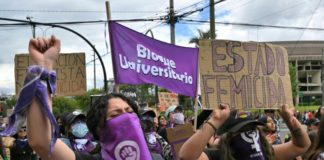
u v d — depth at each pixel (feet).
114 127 8.07
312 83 349.41
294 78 213.87
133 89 41.93
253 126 11.64
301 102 305.12
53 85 7.27
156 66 22.27
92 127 8.29
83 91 36.68
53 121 7.11
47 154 7.25
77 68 36.78
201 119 15.17
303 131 12.63
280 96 18.95
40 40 7.36
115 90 21.45
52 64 7.35
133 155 8.03
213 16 55.72
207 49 18.01
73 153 7.95
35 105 7.05
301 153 12.65
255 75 18.45
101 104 8.24
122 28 21.75
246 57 18.40
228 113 10.39
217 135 11.84
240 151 11.57
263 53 18.71
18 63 34.63
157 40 22.49
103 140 8.20
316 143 11.16
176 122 30.60
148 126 20.17
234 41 18.30
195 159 10.16
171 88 22.45
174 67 22.67
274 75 18.89
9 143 26.40
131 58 21.77
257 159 11.54
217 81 17.97
